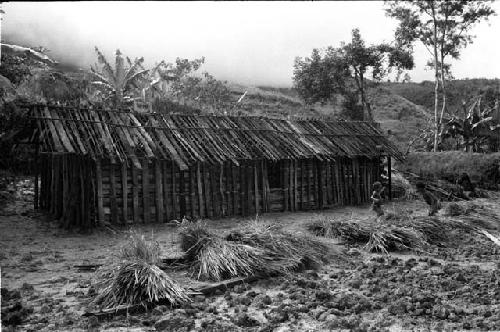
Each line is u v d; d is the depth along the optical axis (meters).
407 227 11.38
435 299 6.66
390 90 72.12
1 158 18.55
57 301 6.41
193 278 7.75
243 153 15.60
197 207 14.81
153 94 33.72
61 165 13.22
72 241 11.13
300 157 16.89
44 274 8.03
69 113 13.57
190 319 5.70
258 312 6.20
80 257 9.44
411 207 18.95
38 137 14.73
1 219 13.15
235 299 6.63
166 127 15.15
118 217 13.30
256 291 7.29
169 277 6.82
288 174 17.20
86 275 7.93
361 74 36.81
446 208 14.84
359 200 19.64
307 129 19.23
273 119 18.81
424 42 32.62
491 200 20.48
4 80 18.14
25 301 6.45
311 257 8.81
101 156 12.50
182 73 41.47
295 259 8.43
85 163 12.55
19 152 18.97
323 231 11.68
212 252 8.00
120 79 30.78
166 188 14.16
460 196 20.78
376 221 11.75
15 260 8.95
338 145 18.94
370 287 7.32
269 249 8.61
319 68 36.62
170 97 37.62
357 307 6.25
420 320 5.87
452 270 8.37
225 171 15.51
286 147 17.06
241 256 8.04
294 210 17.28
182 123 15.95
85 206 12.38
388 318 5.93
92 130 13.34
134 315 6.04
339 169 19.05
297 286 7.39
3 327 5.35
